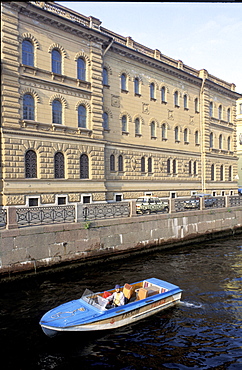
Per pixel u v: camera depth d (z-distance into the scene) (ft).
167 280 49.73
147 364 27.76
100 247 58.59
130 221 64.54
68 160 85.76
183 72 129.29
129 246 63.98
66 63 86.12
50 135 81.25
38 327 33.65
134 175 109.60
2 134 72.59
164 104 123.24
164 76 123.24
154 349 30.07
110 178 101.04
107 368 27.25
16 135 74.79
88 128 92.12
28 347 30.22
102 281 48.44
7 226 47.14
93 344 31.09
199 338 32.01
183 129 132.87
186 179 133.39
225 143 159.94
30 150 78.43
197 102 141.90
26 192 75.92
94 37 91.50
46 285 46.34
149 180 115.14
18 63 74.90
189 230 79.87
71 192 85.71
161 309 38.32
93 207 62.44
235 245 79.61
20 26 75.66
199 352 29.50
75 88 87.71
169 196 124.26
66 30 85.51
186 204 82.94
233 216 96.22
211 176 148.97
